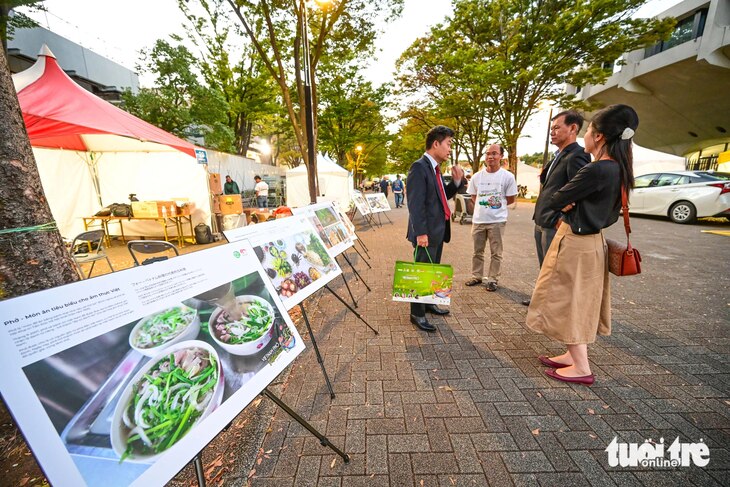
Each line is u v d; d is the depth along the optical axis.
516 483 1.47
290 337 1.49
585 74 14.00
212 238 7.92
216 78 17.33
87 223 7.60
